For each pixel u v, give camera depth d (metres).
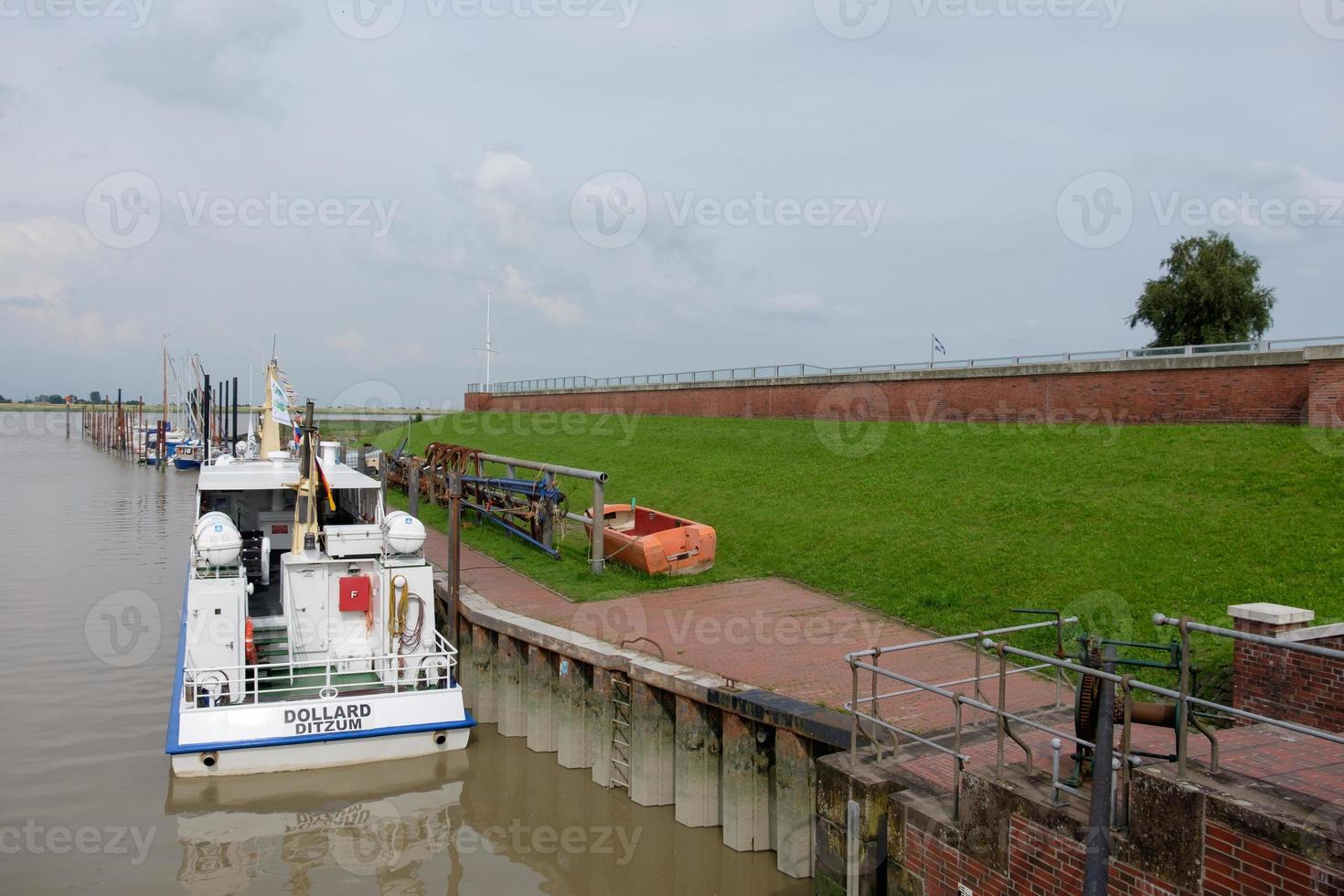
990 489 19.30
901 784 8.34
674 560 18.55
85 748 14.05
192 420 74.88
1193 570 13.38
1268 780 6.93
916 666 12.38
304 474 14.80
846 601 15.97
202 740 12.40
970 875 7.40
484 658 16.02
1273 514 14.50
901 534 18.11
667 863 11.02
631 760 12.30
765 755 10.82
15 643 19.83
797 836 9.98
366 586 14.61
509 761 14.12
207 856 11.05
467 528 26.72
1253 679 9.08
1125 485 17.45
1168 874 6.09
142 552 31.72
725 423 34.12
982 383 25.06
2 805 12.16
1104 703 6.41
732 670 12.33
